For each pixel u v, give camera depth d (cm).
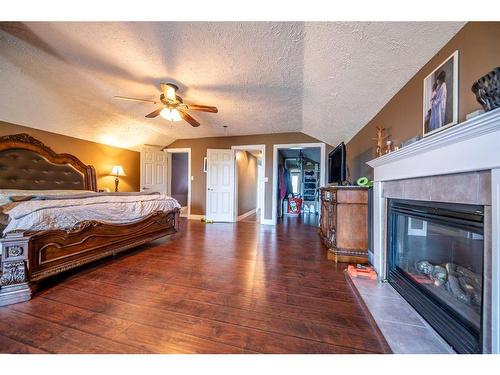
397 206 178
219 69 256
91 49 230
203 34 199
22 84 285
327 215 304
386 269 194
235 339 122
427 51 159
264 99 335
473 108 125
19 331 126
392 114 228
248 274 214
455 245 133
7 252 157
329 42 186
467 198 106
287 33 187
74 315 143
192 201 589
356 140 365
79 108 365
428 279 150
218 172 560
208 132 535
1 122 314
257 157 819
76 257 203
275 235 395
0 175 309
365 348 115
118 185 506
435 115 156
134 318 140
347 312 149
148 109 400
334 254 253
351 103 279
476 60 123
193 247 312
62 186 386
